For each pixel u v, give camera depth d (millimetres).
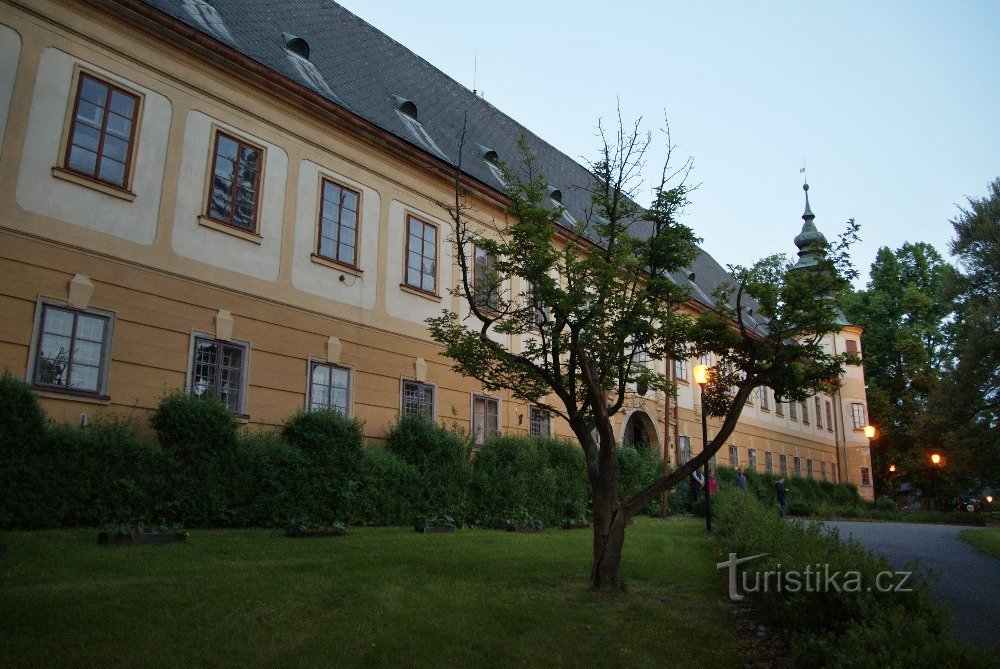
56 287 12945
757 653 7203
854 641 5586
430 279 20797
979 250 33062
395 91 23484
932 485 51719
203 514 13133
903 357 53719
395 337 19344
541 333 10523
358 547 12008
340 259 18281
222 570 9141
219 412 13750
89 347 13297
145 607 7219
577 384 14328
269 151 16953
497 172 24781
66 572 8461
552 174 31453
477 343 10773
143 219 14383
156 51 15016
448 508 17656
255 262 16297
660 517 24609
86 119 13781
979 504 50938
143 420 13828
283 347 16562
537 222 10922
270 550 11086
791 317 10039
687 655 7109
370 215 19234
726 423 10258
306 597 8078
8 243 12438
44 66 13281
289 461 14539
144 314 14133
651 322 10711
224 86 16188
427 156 20578
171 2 16359
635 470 24781
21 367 12344
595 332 10578
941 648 5105
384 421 18672
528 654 6863
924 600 6320
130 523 11727
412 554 11484
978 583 11391
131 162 14328
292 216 17234
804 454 47281
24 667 5688
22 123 12859
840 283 10242
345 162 18734
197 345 14961
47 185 13055
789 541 9039
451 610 8031
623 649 7141
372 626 7254
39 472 11289
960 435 33344
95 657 5984
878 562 7316
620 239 11211
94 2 14008
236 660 6203
